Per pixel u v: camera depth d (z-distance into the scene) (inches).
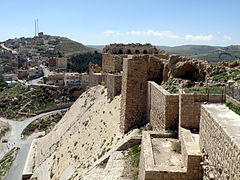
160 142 784.3
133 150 964.6
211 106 607.2
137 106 1221.7
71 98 5757.9
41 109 5113.2
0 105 5187.0
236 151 363.3
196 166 560.1
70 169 1389.0
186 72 1246.9
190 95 740.7
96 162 1075.9
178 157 674.8
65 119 2481.5
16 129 4183.1
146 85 1220.5
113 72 1967.3
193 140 653.3
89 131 1627.7
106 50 2204.7
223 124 461.4
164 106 876.0
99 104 1876.2
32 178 1811.0
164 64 1322.6
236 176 358.0
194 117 743.1
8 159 2795.3
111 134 1331.2
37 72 7514.8
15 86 6358.3
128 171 837.2
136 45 2222.0
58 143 2041.1
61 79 6560.0
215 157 469.1
